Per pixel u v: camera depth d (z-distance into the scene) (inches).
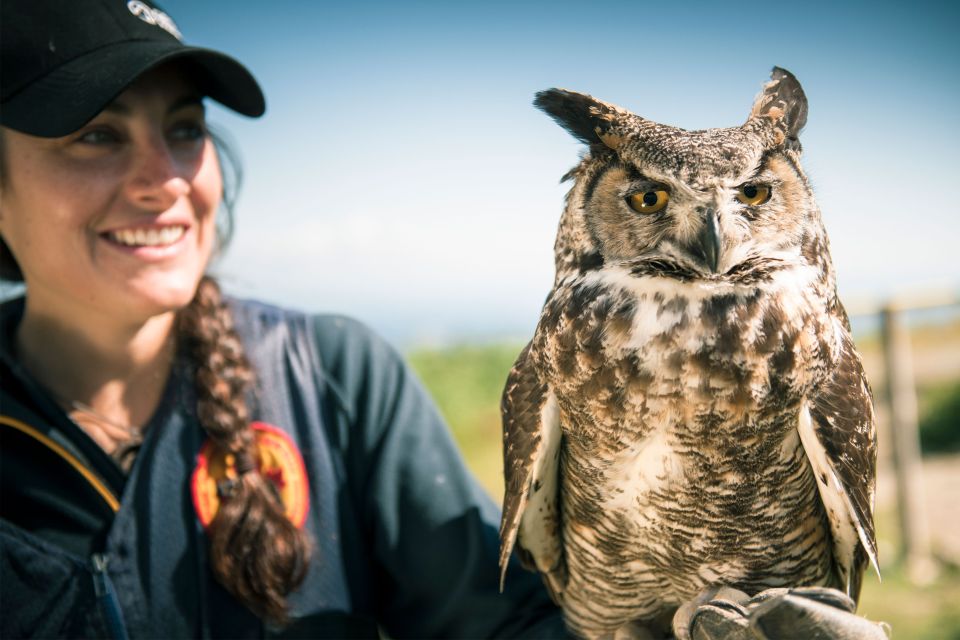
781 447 64.0
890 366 207.3
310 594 72.7
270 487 73.6
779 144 68.9
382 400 81.5
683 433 62.7
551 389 67.9
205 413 71.9
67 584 66.2
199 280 79.0
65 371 74.3
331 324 84.6
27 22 66.4
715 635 60.2
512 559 81.8
